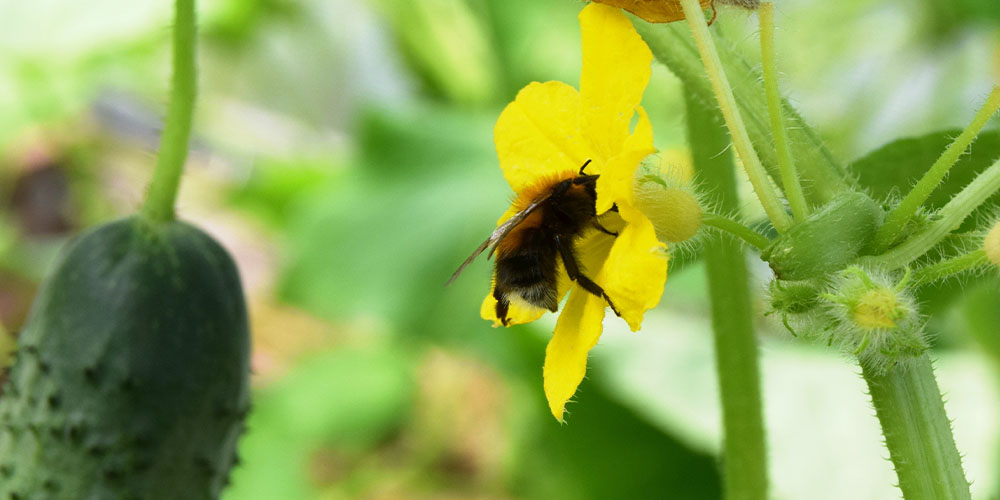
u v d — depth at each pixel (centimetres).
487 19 44
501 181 38
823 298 19
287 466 43
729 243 23
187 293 22
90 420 21
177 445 22
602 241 21
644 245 19
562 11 45
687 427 30
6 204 46
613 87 19
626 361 31
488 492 45
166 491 22
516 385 38
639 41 19
